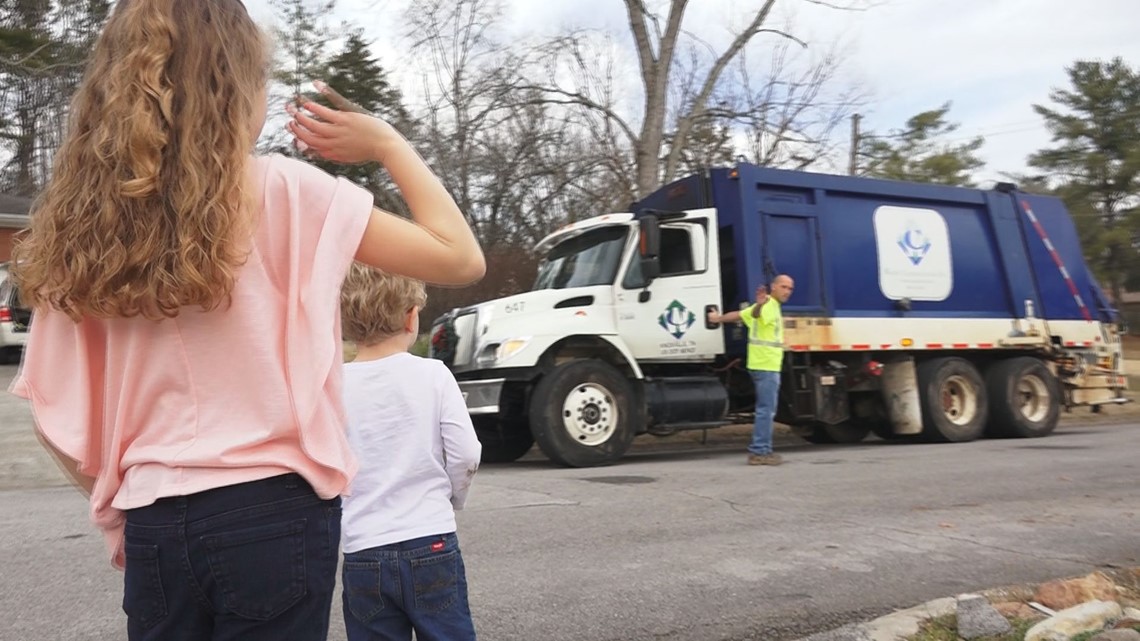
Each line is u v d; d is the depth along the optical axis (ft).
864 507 22.58
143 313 4.90
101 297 4.80
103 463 5.28
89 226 4.76
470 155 61.05
